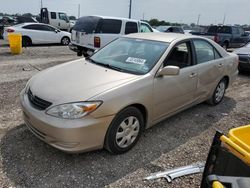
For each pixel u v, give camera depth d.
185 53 4.15
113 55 4.07
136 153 3.37
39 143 3.44
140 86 3.28
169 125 4.29
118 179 2.85
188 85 4.17
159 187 2.77
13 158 3.10
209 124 4.45
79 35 9.21
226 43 15.92
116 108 2.99
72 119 2.78
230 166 1.97
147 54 3.81
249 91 6.72
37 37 14.27
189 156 3.39
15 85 6.07
